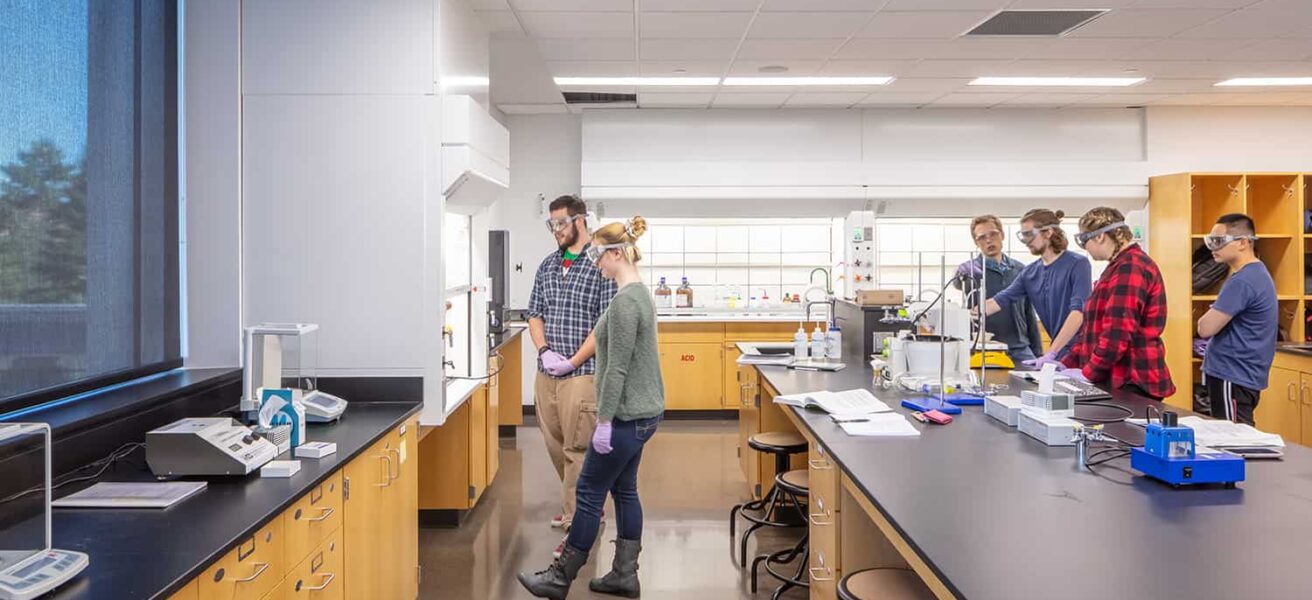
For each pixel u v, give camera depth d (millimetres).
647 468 5258
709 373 6770
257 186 3098
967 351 3373
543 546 3781
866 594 1953
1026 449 2303
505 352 6164
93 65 2523
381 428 2646
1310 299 5953
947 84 5773
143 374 2779
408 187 3115
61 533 1630
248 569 1701
